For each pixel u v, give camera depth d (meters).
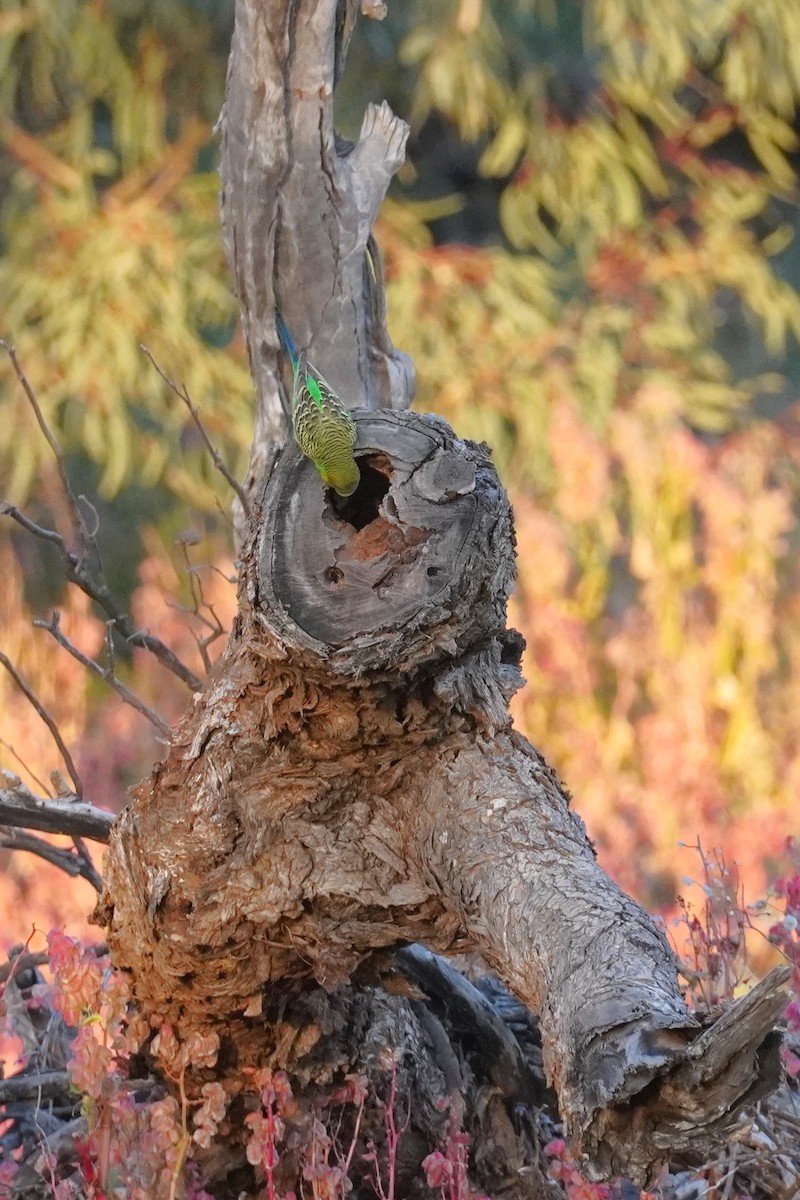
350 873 3.58
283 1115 4.00
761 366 17.75
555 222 17.28
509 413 14.37
